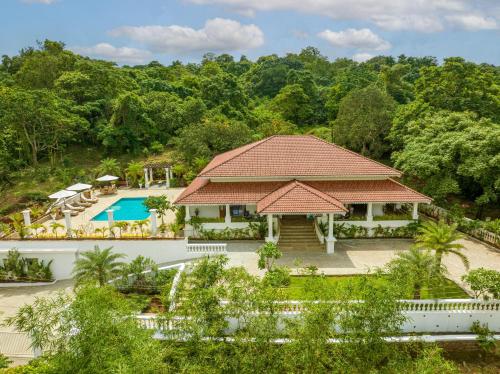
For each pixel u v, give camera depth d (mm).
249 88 104500
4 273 25281
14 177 51719
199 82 86000
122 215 37062
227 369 11359
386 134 50375
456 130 34281
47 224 33594
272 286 15586
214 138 52406
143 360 10188
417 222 29172
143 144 63062
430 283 18516
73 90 62500
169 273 22500
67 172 50781
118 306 12703
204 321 12625
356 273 23297
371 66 113125
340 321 12789
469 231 29484
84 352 10617
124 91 68625
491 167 29656
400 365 12211
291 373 11227
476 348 18078
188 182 47625
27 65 70125
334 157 31859
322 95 86688
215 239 29250
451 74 41312
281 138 33625
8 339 17203
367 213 29250
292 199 26672
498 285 18094
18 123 50906
